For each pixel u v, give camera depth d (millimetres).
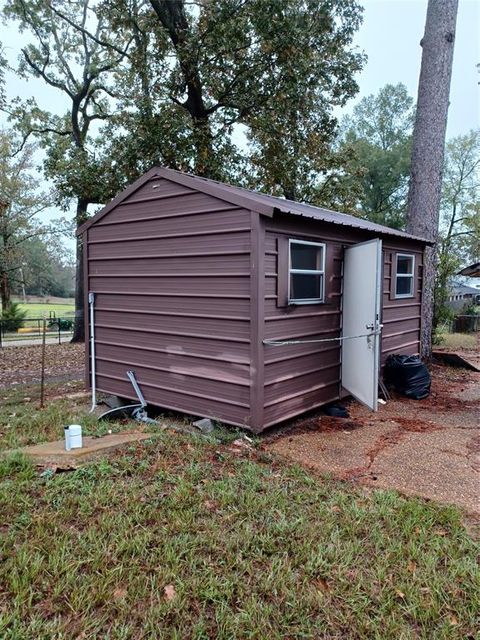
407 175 23156
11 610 1804
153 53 11016
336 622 1828
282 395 4406
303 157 12492
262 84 11016
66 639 1687
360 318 4875
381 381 6082
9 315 18203
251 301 4043
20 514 2521
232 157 11836
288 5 10219
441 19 7879
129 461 3346
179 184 4641
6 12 13164
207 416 4566
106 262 5680
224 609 1874
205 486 2982
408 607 1910
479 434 4340
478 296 22406
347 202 14156
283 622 1815
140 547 2238
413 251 7184
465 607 1918
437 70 7988
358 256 4910
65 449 3514
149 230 5055
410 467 3496
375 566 2180
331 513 2676
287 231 4312
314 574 2113
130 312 5402
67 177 11453
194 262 4570
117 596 1919
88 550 2199
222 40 10258
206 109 11891
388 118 25297
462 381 7059
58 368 9070
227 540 2350
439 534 2479
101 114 15367
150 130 10352
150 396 5219
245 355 4160
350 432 4395
